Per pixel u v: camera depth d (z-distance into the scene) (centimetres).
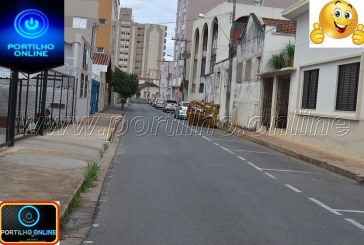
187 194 975
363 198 1077
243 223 761
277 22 3150
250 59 3362
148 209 830
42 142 1644
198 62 7194
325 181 1309
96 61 4856
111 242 630
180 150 1827
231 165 1472
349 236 721
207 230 708
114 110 5203
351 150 1800
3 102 2450
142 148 1861
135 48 12238
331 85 2031
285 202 955
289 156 1944
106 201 887
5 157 1214
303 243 666
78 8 6103
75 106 2831
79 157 1380
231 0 6925
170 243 635
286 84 2842
